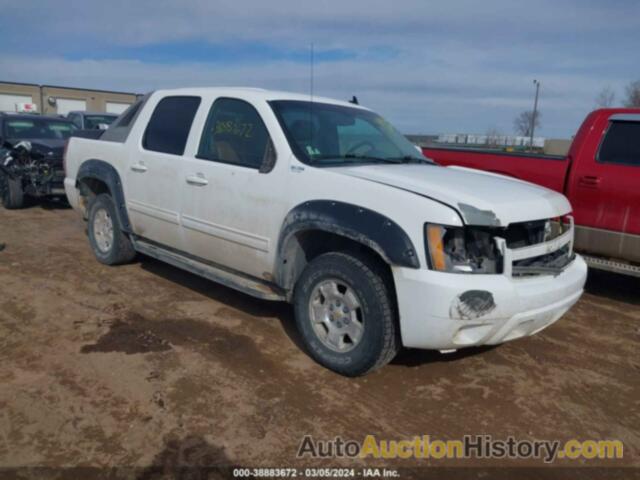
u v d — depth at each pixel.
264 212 3.93
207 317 4.57
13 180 9.32
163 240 4.99
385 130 4.89
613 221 5.16
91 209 6.01
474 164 6.22
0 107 48.66
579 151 5.42
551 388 3.63
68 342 4.01
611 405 3.44
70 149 6.21
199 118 4.60
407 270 3.13
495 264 3.21
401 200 3.24
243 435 2.94
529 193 3.67
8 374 3.50
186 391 3.37
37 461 2.67
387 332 3.33
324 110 4.50
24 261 6.12
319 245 3.89
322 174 3.65
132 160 5.16
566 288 3.50
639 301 5.59
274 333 4.29
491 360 4.01
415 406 3.32
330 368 3.64
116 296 5.02
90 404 3.18
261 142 4.09
